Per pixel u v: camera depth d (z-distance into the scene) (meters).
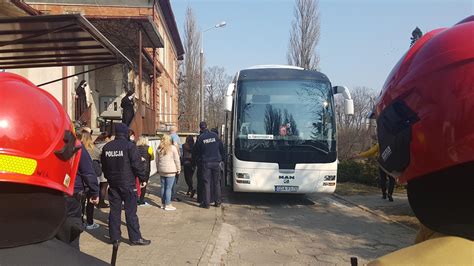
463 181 1.10
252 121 10.88
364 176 15.50
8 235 1.30
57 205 1.43
